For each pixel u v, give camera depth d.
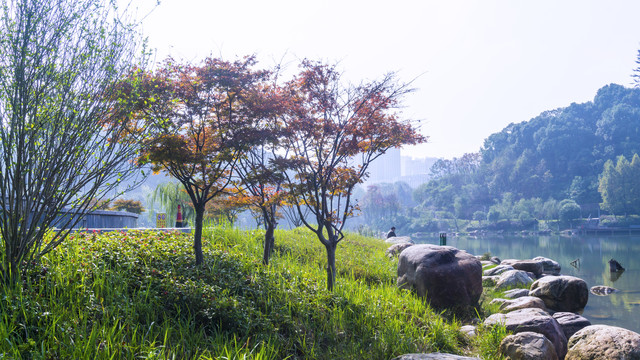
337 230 10.13
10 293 5.75
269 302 7.96
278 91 10.02
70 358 4.80
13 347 4.75
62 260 7.44
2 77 6.19
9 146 6.22
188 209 29.55
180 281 8.06
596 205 145.25
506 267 18.41
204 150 9.20
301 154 10.23
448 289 10.91
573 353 7.28
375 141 10.26
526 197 167.88
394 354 7.11
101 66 6.92
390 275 13.60
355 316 8.34
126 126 7.77
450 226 155.50
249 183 10.38
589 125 184.12
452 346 7.95
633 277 22.86
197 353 5.98
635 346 6.64
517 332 8.23
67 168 6.79
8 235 6.36
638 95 183.75
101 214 17.06
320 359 6.79
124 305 6.41
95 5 7.03
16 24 6.41
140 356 5.25
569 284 12.96
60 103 6.58
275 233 15.65
